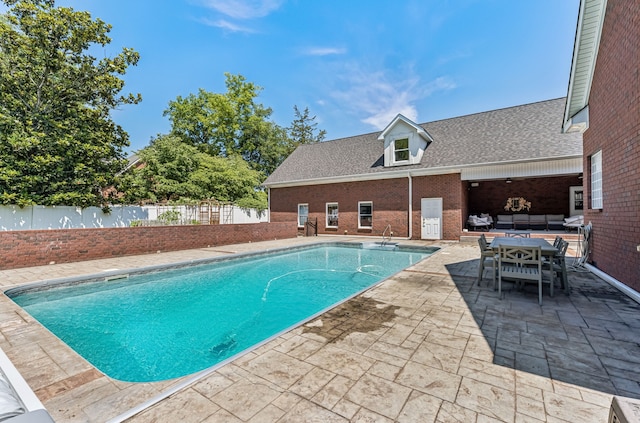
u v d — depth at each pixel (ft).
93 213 43.50
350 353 9.88
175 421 6.64
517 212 52.90
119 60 44.91
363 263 34.55
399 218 49.88
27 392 6.95
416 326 12.20
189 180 66.59
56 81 41.42
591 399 7.35
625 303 14.75
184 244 37.35
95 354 13.61
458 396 7.52
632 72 15.52
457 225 44.73
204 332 16.16
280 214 64.85
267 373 8.68
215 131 97.50
